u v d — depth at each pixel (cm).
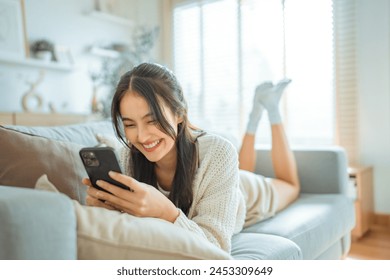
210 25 345
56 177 91
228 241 84
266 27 308
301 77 288
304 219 127
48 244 50
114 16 328
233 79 330
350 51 266
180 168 91
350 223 159
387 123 253
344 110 270
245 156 185
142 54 332
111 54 324
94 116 284
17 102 263
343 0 268
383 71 254
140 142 78
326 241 130
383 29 253
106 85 304
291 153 172
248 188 136
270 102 178
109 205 75
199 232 76
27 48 266
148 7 373
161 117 76
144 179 97
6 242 46
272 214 136
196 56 355
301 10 288
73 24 304
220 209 88
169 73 84
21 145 92
